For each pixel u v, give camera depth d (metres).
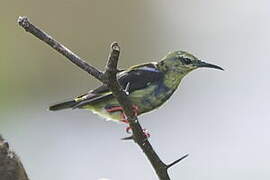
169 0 26.08
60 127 16.89
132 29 24.48
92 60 23.39
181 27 25.81
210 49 24.91
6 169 5.40
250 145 16.55
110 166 14.95
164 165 5.29
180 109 19.28
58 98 21.11
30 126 17.19
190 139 17.11
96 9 23.56
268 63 23.05
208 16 26.45
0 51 21.83
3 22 22.44
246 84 21.22
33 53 21.84
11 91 20.94
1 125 17.28
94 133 16.55
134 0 24.38
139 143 5.23
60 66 21.84
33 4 22.75
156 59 24.64
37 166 14.62
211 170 15.21
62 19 23.17
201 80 21.47
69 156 15.32
